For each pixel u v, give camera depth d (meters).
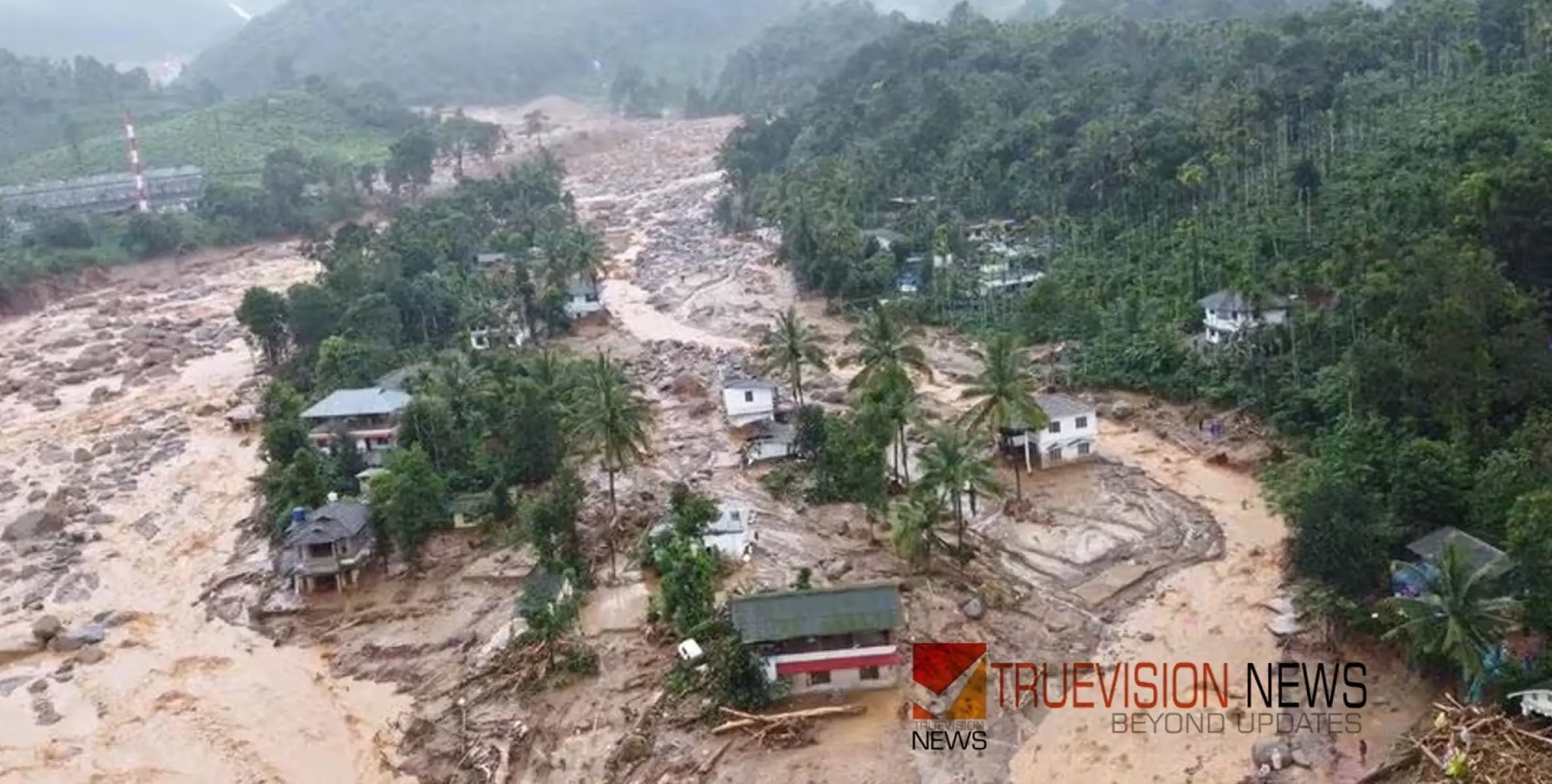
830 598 72.62
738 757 67.62
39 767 74.25
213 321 190.38
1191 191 150.88
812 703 71.81
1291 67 163.62
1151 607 82.19
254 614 91.31
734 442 117.56
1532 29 146.25
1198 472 103.81
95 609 95.12
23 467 129.00
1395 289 92.81
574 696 75.44
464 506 99.19
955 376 132.00
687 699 72.69
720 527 91.44
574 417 105.56
